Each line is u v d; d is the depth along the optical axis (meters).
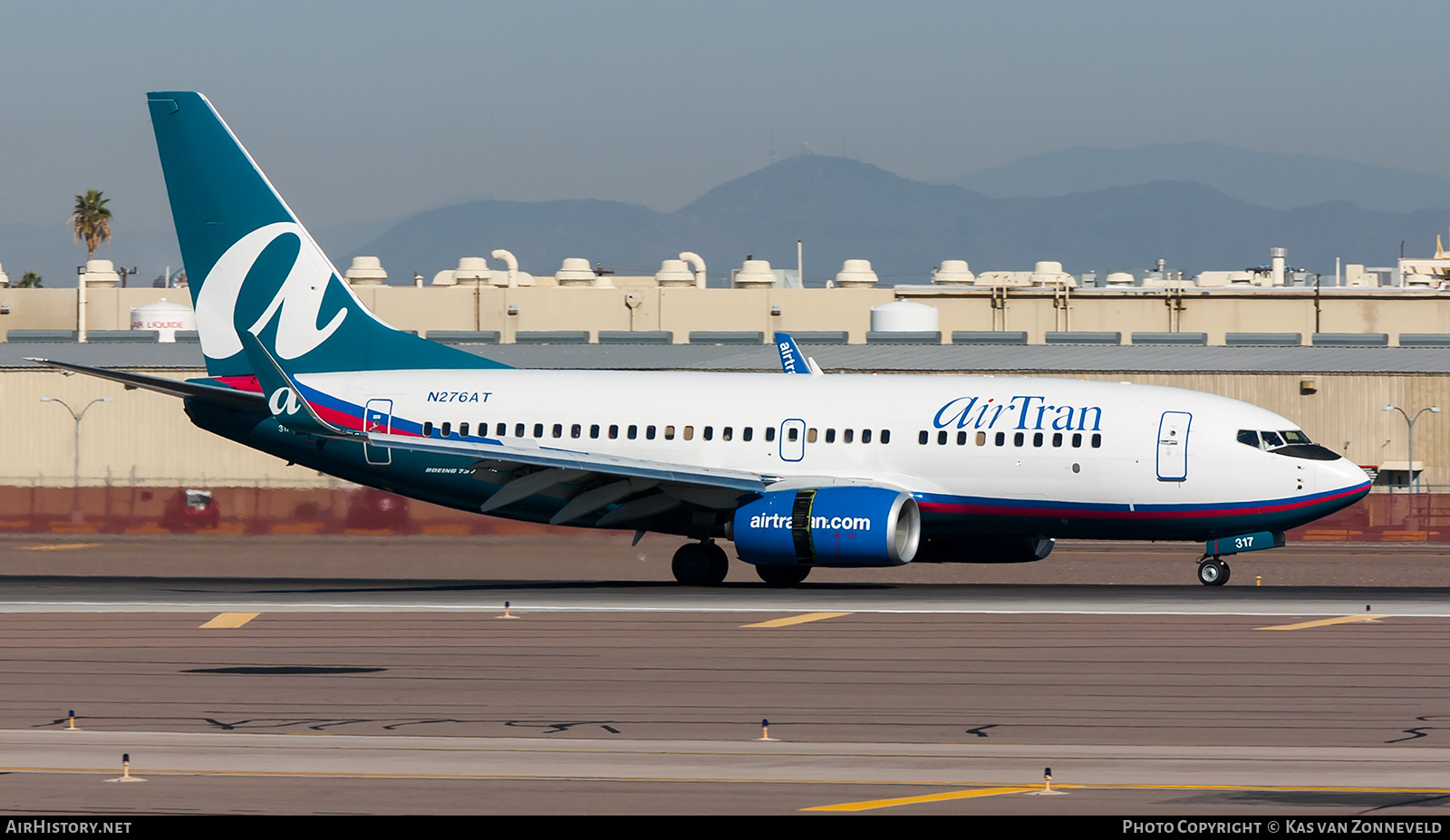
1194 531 134.88
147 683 83.69
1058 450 135.25
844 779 59.84
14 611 118.81
